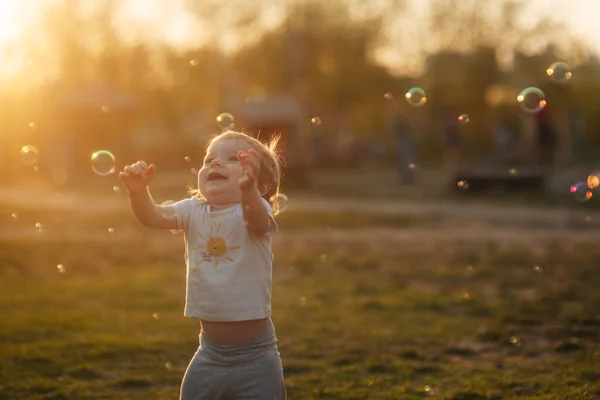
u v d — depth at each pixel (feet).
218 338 9.28
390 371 15.06
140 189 9.32
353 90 112.47
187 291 9.51
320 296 22.94
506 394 13.32
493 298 22.20
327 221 41.16
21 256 30.48
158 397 13.42
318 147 99.04
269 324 9.50
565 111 99.50
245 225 9.19
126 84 81.56
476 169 60.59
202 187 9.56
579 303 21.08
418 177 76.64
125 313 20.44
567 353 16.22
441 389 13.83
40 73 67.92
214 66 87.10
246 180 8.68
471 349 16.69
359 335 17.95
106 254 31.48
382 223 40.75
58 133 70.18
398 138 70.69
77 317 19.75
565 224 39.17
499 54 107.04
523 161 71.41
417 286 24.62
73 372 14.83
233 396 9.28
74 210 46.80
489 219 41.47
